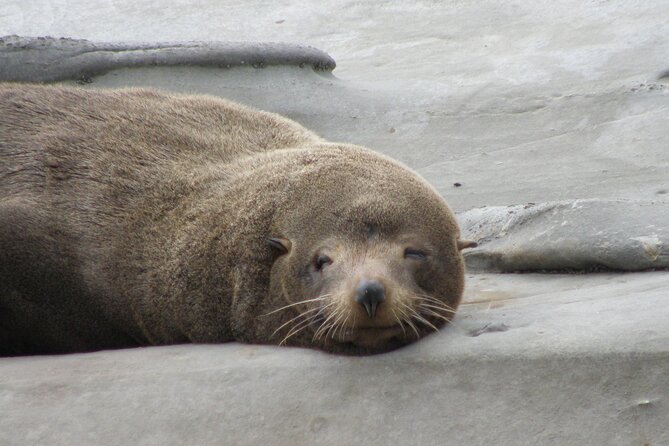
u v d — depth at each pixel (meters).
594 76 31.20
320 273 15.80
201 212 17.77
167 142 19.66
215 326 17.12
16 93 21.00
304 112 30.22
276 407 13.98
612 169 25.55
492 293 18.89
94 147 19.44
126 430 13.84
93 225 18.28
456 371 14.05
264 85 30.70
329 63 32.31
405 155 28.20
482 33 37.16
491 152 27.77
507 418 13.35
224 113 20.92
